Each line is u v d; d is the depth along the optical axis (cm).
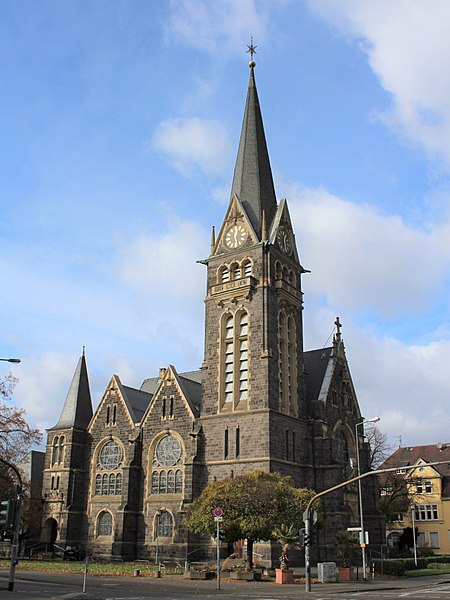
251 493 5834
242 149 9188
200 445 7625
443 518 11262
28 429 7844
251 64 9812
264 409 7300
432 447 12388
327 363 8894
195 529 6062
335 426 8444
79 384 9188
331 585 5141
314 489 7794
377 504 8700
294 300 8381
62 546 8200
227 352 7962
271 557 6650
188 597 3678
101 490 8462
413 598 3703
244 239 8319
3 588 3747
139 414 8744
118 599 3450
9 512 3572
